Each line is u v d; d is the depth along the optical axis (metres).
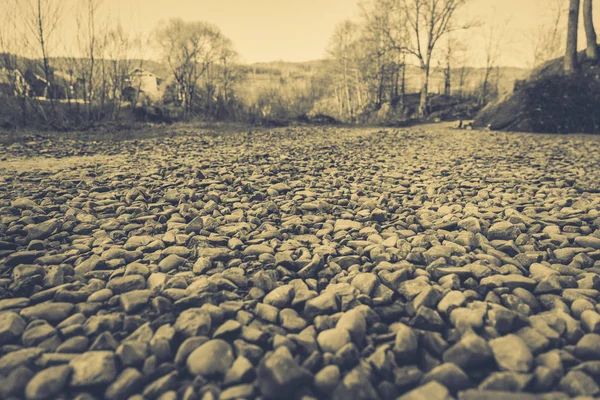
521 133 13.37
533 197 3.83
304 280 2.00
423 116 26.03
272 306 1.67
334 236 2.67
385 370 1.26
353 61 33.19
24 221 2.73
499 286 1.82
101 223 2.82
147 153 7.06
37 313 1.56
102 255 2.20
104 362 1.25
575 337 1.44
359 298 1.71
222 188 3.98
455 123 17.95
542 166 6.00
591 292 1.75
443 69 33.84
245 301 1.75
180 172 4.81
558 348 1.42
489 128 15.07
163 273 1.96
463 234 2.49
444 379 1.20
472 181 4.72
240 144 9.09
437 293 1.74
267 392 1.15
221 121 19.95
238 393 1.16
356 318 1.50
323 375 1.21
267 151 7.55
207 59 28.48
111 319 1.55
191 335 1.46
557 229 2.67
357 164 6.10
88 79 13.73
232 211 3.27
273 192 3.84
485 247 2.34
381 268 2.04
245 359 1.28
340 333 1.41
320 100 41.19
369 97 35.84
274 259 2.20
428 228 2.82
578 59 17.33
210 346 1.33
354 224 2.87
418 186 4.39
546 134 12.95
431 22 25.31
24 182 4.19
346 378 1.20
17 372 1.21
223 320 1.59
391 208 3.36
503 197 3.79
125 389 1.18
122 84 14.76
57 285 1.87
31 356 1.31
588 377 1.20
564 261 2.20
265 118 19.80
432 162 6.42
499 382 1.19
